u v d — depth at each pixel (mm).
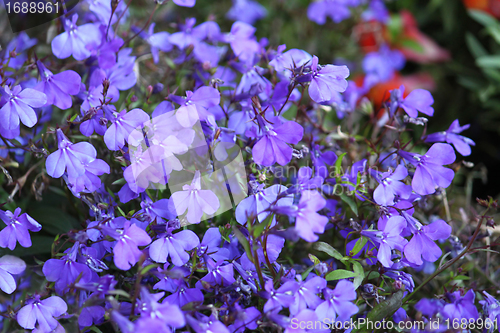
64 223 458
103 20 469
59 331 429
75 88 440
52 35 479
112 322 421
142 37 493
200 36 482
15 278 447
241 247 442
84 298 429
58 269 425
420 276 474
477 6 577
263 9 583
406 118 457
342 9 560
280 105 458
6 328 443
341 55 600
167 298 424
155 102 477
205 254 429
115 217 443
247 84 471
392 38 600
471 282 463
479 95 566
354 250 437
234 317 419
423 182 439
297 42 592
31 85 467
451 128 460
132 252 417
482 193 559
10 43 480
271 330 435
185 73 483
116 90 454
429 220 481
